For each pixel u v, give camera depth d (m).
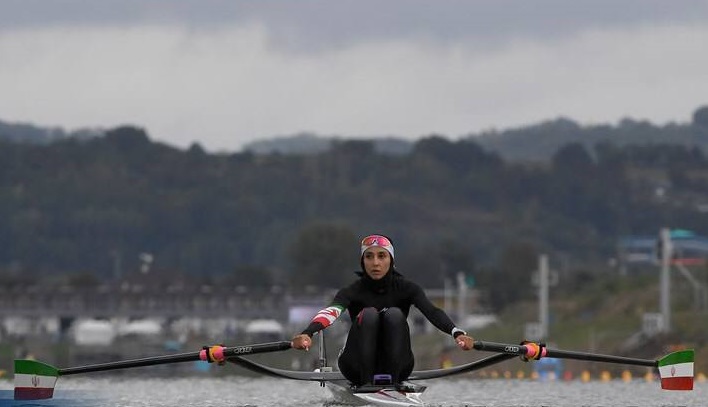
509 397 117.00
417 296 87.75
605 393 125.38
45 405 100.50
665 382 89.62
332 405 92.81
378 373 85.69
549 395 121.25
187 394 120.81
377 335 85.00
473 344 83.75
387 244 87.38
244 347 84.50
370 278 87.44
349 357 85.56
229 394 122.31
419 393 84.94
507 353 88.12
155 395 118.38
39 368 86.88
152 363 85.94
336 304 86.50
